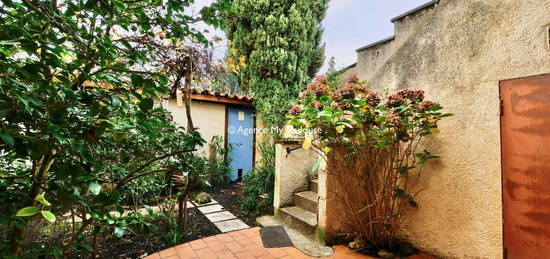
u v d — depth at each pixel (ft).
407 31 11.21
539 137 6.07
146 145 6.39
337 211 9.50
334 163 8.92
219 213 12.76
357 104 7.33
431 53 8.32
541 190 6.04
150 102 3.74
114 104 3.40
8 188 3.73
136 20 5.12
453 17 7.82
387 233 8.63
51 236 9.24
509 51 6.62
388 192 8.43
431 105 7.04
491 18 6.98
